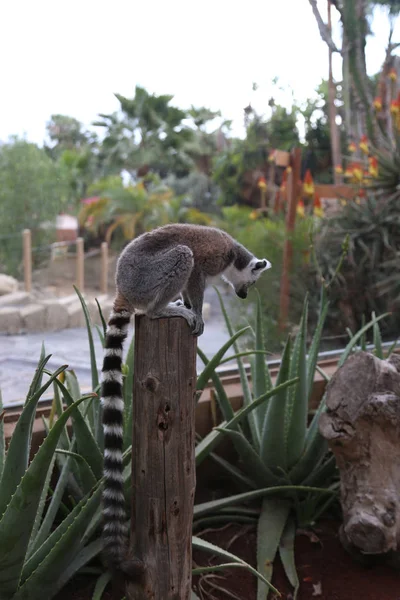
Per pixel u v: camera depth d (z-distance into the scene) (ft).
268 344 26.22
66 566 8.96
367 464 11.01
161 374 7.68
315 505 12.50
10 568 8.09
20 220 45.60
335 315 27.30
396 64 43.57
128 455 10.33
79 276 38.40
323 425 11.52
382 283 25.62
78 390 12.61
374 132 34.68
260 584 10.52
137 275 10.17
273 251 28.53
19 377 18.52
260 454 12.87
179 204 60.13
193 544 9.93
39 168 47.60
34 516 7.76
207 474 14.30
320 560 11.66
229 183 63.36
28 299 31.55
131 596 8.25
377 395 10.84
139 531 8.16
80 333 28.25
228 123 79.77
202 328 10.27
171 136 71.31
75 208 59.52
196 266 10.94
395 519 10.63
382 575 11.25
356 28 38.24
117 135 69.92
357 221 28.14
